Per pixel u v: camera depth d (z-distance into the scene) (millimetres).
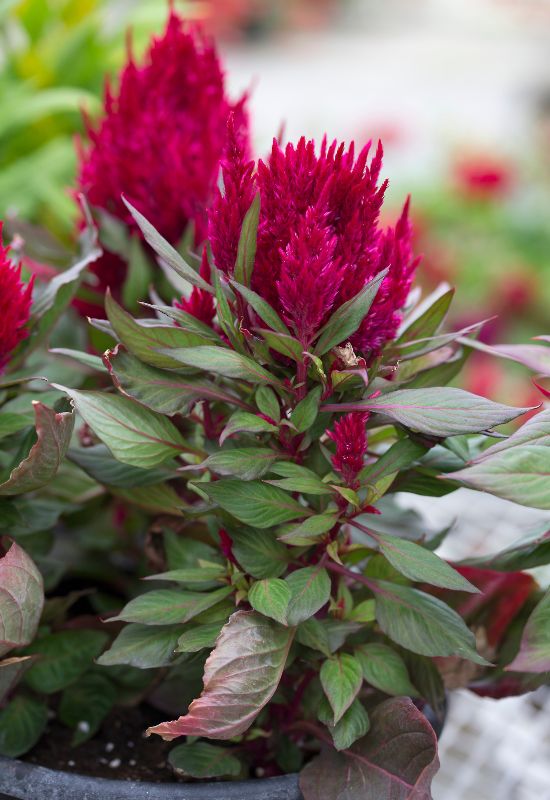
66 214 1387
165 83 911
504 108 5520
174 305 813
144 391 768
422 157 3217
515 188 2945
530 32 8570
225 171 753
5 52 1540
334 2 8734
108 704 874
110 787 774
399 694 796
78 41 1522
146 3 1666
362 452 750
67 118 1538
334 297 746
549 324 2344
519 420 1425
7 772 783
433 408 740
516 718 1005
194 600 787
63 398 812
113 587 976
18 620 778
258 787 779
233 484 768
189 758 802
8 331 798
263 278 763
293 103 5504
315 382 776
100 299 951
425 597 788
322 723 823
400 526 895
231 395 785
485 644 864
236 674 745
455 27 8820
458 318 2131
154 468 824
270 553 790
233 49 7355
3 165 1543
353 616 815
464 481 733
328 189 744
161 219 918
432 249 2396
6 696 849
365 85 6273
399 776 766
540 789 943
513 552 814
